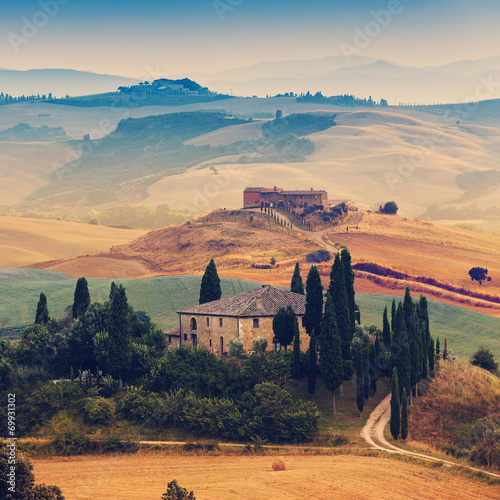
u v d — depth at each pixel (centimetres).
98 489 10106
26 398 13500
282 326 14812
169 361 14400
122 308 14688
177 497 8762
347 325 14838
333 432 12656
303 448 11981
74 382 14575
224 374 13875
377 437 12469
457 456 11788
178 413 13038
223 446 12131
